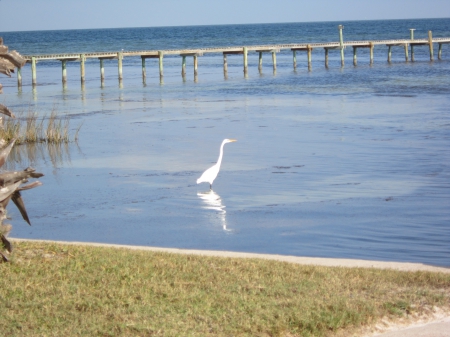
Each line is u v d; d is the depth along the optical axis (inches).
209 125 1252.5
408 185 743.1
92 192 741.9
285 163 887.7
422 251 506.6
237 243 538.3
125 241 548.1
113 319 308.0
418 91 1750.7
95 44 5364.2
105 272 375.9
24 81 2417.6
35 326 300.4
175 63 3474.4
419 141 1023.6
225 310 321.1
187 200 697.0
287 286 361.7
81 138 1121.4
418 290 359.6
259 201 686.5
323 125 1217.4
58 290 344.8
